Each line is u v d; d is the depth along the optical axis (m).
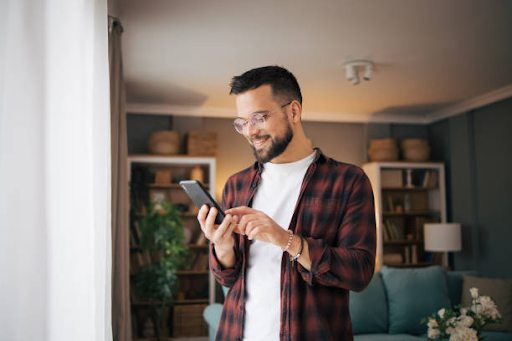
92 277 1.30
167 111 5.59
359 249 1.19
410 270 3.81
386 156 5.81
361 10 2.92
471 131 5.52
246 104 1.24
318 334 1.16
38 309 1.02
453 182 5.81
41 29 1.08
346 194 1.27
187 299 5.25
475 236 5.38
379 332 3.56
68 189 1.15
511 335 3.44
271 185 1.36
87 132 1.31
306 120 6.07
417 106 5.67
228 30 3.25
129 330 2.89
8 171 0.98
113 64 2.58
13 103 1.01
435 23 3.13
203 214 1.19
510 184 4.91
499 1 2.82
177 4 2.83
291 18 3.04
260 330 1.21
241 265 1.34
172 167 5.40
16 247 0.99
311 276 1.13
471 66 4.08
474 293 2.57
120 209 2.73
